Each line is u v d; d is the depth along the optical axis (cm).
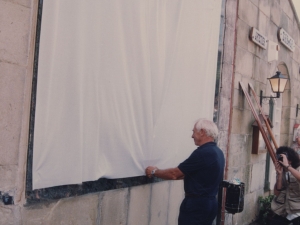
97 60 301
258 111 656
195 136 359
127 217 368
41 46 261
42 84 263
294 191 456
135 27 339
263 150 677
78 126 286
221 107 528
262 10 657
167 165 400
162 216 424
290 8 805
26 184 262
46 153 268
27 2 253
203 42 451
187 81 425
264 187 750
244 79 602
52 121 271
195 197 341
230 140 561
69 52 278
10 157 249
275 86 647
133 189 373
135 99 346
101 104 312
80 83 285
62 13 273
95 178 309
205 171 340
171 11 392
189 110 432
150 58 366
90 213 322
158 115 380
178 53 405
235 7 557
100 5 302
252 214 664
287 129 862
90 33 295
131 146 345
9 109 246
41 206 275
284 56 794
